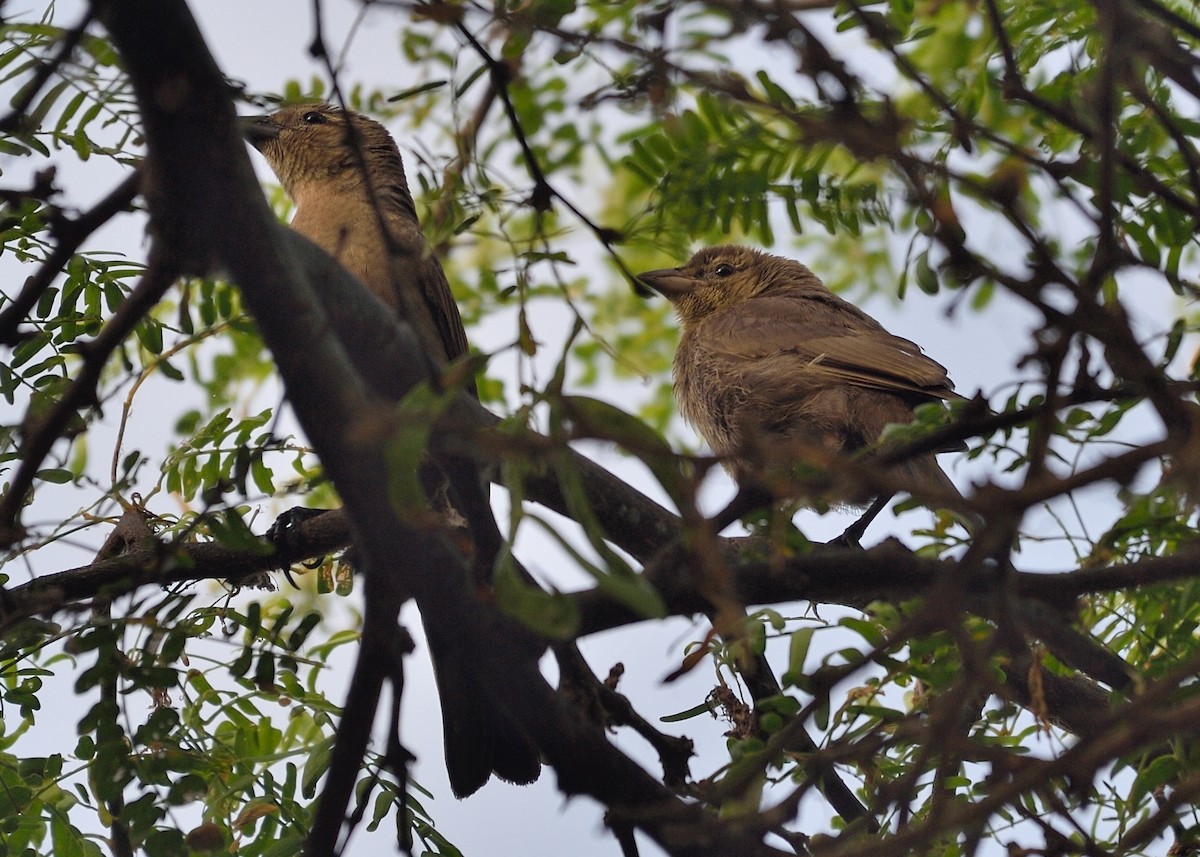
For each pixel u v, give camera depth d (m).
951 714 5.27
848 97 4.99
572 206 5.42
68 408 6.14
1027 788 5.03
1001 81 6.95
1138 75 5.97
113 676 6.33
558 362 4.21
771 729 6.09
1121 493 5.68
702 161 7.35
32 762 7.01
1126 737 4.86
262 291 4.84
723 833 5.45
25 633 6.52
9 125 5.68
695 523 4.20
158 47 4.57
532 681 5.66
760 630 6.07
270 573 8.27
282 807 7.11
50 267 6.14
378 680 6.09
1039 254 5.13
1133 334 5.14
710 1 4.92
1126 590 6.42
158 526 7.70
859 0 6.96
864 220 7.49
